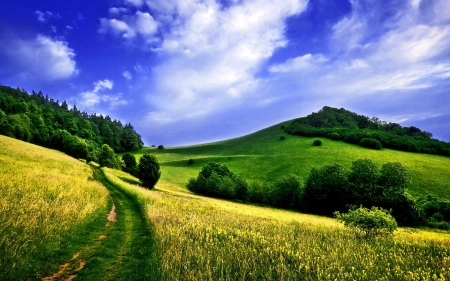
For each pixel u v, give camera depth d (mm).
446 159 87250
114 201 23359
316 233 19688
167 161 119938
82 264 9383
